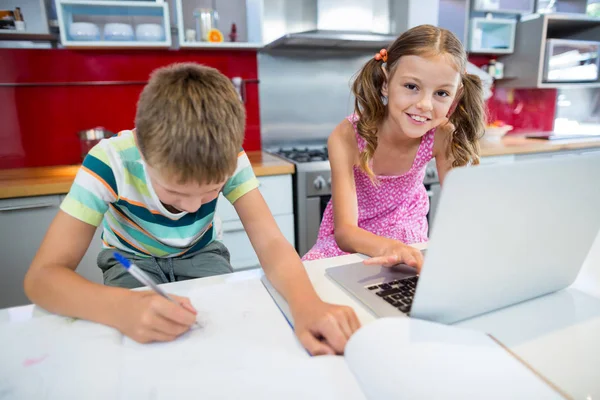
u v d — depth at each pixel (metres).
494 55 2.87
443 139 1.16
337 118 2.67
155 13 2.02
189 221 0.88
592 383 0.44
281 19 2.39
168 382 0.45
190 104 0.60
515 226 0.48
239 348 0.52
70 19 1.90
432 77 0.88
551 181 0.47
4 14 1.81
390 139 1.12
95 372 0.47
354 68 2.63
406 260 0.73
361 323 0.56
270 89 2.47
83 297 0.60
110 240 0.94
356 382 0.44
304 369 0.47
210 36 2.08
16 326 0.57
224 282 0.72
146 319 0.53
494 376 0.41
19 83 1.99
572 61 2.62
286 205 2.00
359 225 1.24
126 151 0.78
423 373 0.41
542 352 0.49
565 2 2.85
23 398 0.43
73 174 1.85
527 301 0.63
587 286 0.67
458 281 0.50
